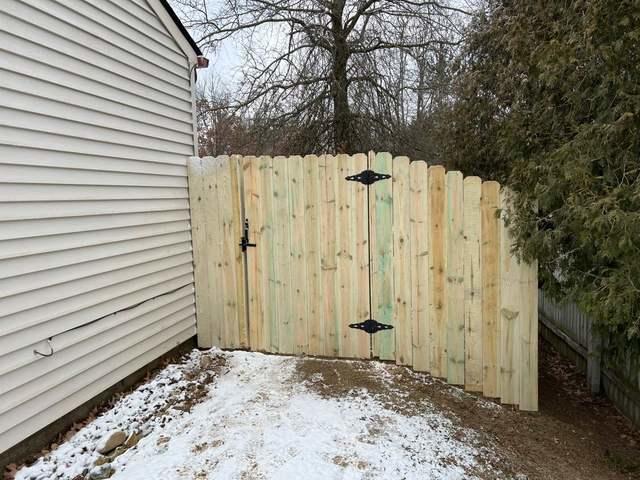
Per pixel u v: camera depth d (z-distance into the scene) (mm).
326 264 4000
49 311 2721
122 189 3449
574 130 2768
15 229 2484
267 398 3371
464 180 3455
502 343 3449
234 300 4336
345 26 8562
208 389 3555
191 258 4402
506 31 4020
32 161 2607
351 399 3361
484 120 4625
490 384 3523
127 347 3482
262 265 4215
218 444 2740
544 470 2656
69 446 2674
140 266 3654
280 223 4105
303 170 3979
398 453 2670
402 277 3775
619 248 2205
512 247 3281
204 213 4328
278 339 4230
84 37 3045
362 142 8703
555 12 3170
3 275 2400
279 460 2566
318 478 2402
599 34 2410
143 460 2586
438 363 3682
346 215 3895
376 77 8586
